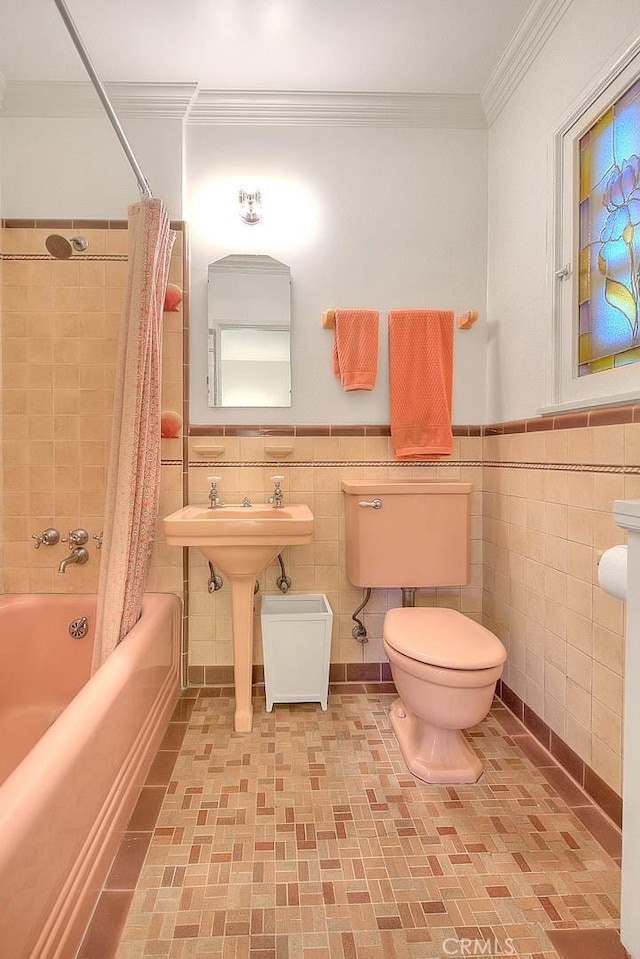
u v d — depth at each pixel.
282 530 1.78
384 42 1.95
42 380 2.19
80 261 2.18
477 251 2.35
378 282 2.32
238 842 1.36
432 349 2.23
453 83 2.18
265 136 2.28
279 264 2.29
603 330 1.57
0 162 2.17
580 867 1.29
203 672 2.30
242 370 2.29
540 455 1.85
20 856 0.83
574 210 1.69
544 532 1.82
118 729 1.37
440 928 1.12
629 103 1.44
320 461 2.32
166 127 2.21
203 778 1.64
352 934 1.10
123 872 1.26
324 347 2.32
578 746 1.62
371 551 2.12
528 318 1.96
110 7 1.76
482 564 2.38
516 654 2.05
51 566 2.21
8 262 2.17
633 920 0.96
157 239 1.79
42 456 2.20
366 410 2.33
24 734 1.87
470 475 2.37
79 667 2.09
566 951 1.07
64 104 2.17
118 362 1.80
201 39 1.91
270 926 1.12
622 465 1.41
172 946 1.07
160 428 2.03
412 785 1.61
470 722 1.54
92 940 1.08
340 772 1.67
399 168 2.32
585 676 1.58
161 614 1.94
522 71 1.98
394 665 1.68
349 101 2.24
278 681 2.07
